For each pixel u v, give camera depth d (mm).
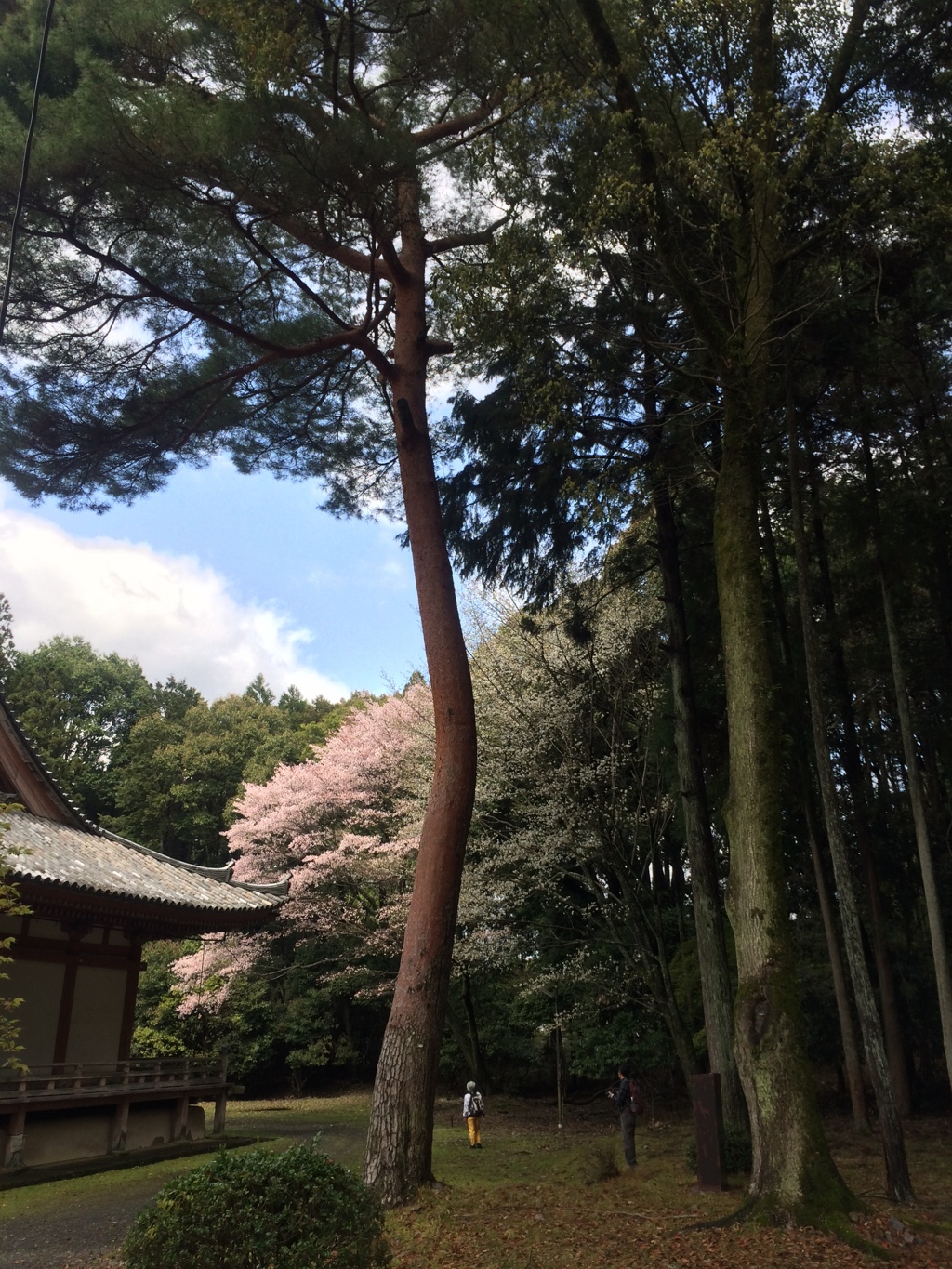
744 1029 7395
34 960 13805
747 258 9609
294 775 25359
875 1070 7738
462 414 14211
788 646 12797
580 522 13484
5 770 15180
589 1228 7535
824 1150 6984
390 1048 8945
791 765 13492
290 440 13148
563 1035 20578
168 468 12156
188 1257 4766
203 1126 16141
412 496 10703
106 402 11164
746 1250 6273
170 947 28094
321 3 8773
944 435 10656
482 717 17906
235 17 7973
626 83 8250
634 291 11820
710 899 11727
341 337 10547
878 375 11055
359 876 22547
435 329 12750
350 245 10758
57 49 9070
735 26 8914
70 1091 12867
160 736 39938
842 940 13477
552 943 19047
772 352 9805
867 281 9883
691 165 8664
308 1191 5109
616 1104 11508
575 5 8844
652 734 14656
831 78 9492
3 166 8500
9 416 10617
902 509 10570
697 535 14102
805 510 13305
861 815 13531
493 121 10703
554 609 15820
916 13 9273
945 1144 11172
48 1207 10281
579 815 16453
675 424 12109
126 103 8312
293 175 8719
